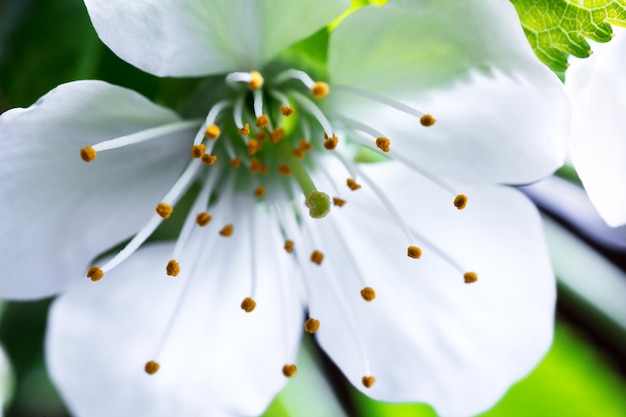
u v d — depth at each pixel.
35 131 0.09
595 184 0.09
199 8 0.10
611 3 0.09
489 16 0.09
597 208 0.09
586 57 0.10
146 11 0.09
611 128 0.09
